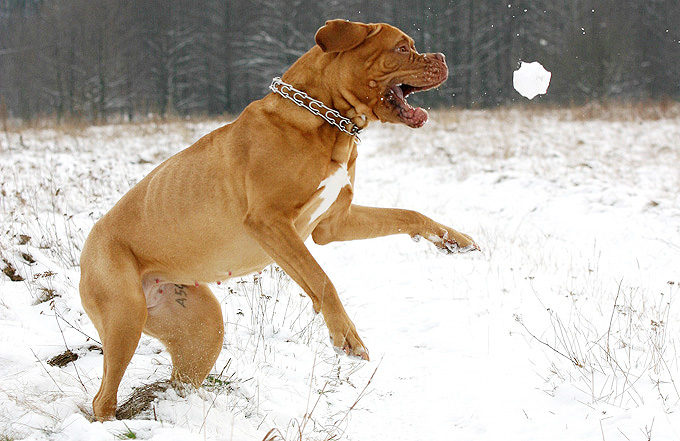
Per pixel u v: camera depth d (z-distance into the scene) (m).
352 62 4.05
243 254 4.22
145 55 46.16
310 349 5.62
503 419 4.23
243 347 5.37
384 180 13.80
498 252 8.20
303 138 3.96
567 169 13.35
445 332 5.87
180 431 3.54
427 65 4.06
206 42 47.69
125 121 35.09
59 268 6.60
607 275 7.20
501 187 12.10
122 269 4.13
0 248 6.45
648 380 4.39
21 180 10.81
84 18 40.84
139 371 4.80
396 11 44.16
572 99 30.45
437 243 4.40
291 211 3.93
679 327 5.54
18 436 3.59
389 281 7.45
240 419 4.15
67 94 41.59
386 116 4.15
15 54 44.19
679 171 12.73
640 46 39.47
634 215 9.57
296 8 44.47
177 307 4.48
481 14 43.72
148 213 4.25
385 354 5.66
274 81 4.19
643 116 23.56
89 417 4.10
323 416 4.54
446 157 16.06
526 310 6.13
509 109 30.31
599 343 5.17
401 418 4.56
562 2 40.94
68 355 4.95
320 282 3.77
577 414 4.12
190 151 4.30
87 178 10.75
